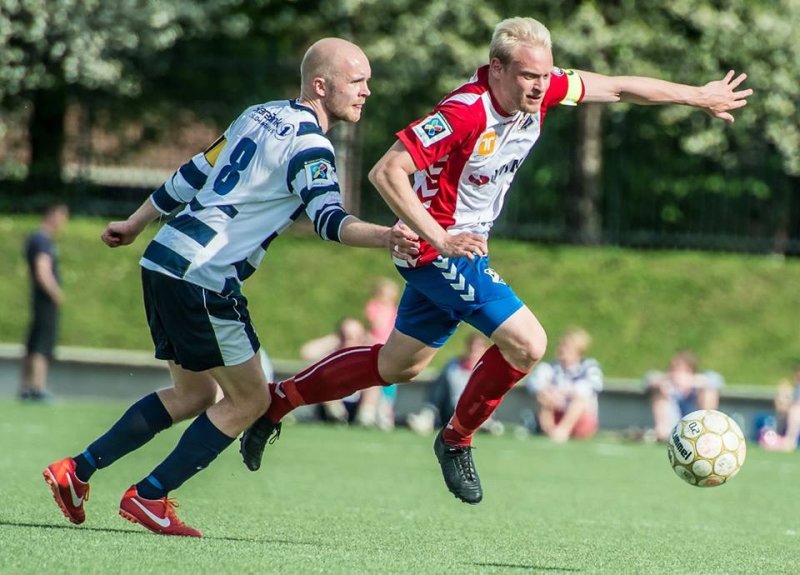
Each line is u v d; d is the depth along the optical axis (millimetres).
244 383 18375
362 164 63094
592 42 61688
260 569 15844
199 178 18922
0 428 39500
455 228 19531
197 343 17922
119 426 18984
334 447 40312
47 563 15680
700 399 50875
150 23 63156
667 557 19188
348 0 65000
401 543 19406
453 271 19500
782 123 64250
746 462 42594
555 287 61469
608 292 61469
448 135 18328
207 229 17891
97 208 65000
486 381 20047
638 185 64125
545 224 64188
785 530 24250
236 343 18062
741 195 63844
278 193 17891
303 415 50781
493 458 39531
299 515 22938
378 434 46469
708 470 18797
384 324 50875
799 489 34094
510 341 19469
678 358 51062
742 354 59688
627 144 64000
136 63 65250
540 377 49562
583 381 49500
